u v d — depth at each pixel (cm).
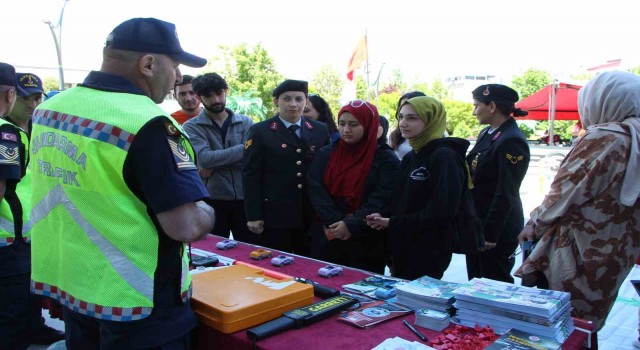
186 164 123
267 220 291
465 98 4419
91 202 121
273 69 2266
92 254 121
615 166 181
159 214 120
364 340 134
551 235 197
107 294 119
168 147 120
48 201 132
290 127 296
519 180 272
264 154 292
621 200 183
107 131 119
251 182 291
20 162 222
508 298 139
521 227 291
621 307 320
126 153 117
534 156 1016
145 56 129
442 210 210
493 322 138
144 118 119
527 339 126
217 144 328
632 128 184
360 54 1362
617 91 189
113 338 124
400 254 233
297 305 155
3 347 220
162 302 127
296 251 307
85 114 124
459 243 224
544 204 196
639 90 188
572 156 193
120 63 129
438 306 150
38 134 138
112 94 126
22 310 224
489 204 285
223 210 330
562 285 191
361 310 156
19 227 221
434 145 225
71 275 125
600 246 186
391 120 2381
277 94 299
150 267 123
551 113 1072
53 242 132
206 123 328
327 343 132
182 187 120
